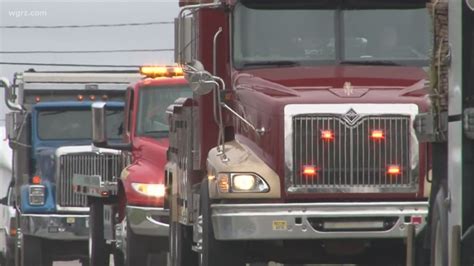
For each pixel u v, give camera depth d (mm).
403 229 36781
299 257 39688
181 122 47156
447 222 31719
